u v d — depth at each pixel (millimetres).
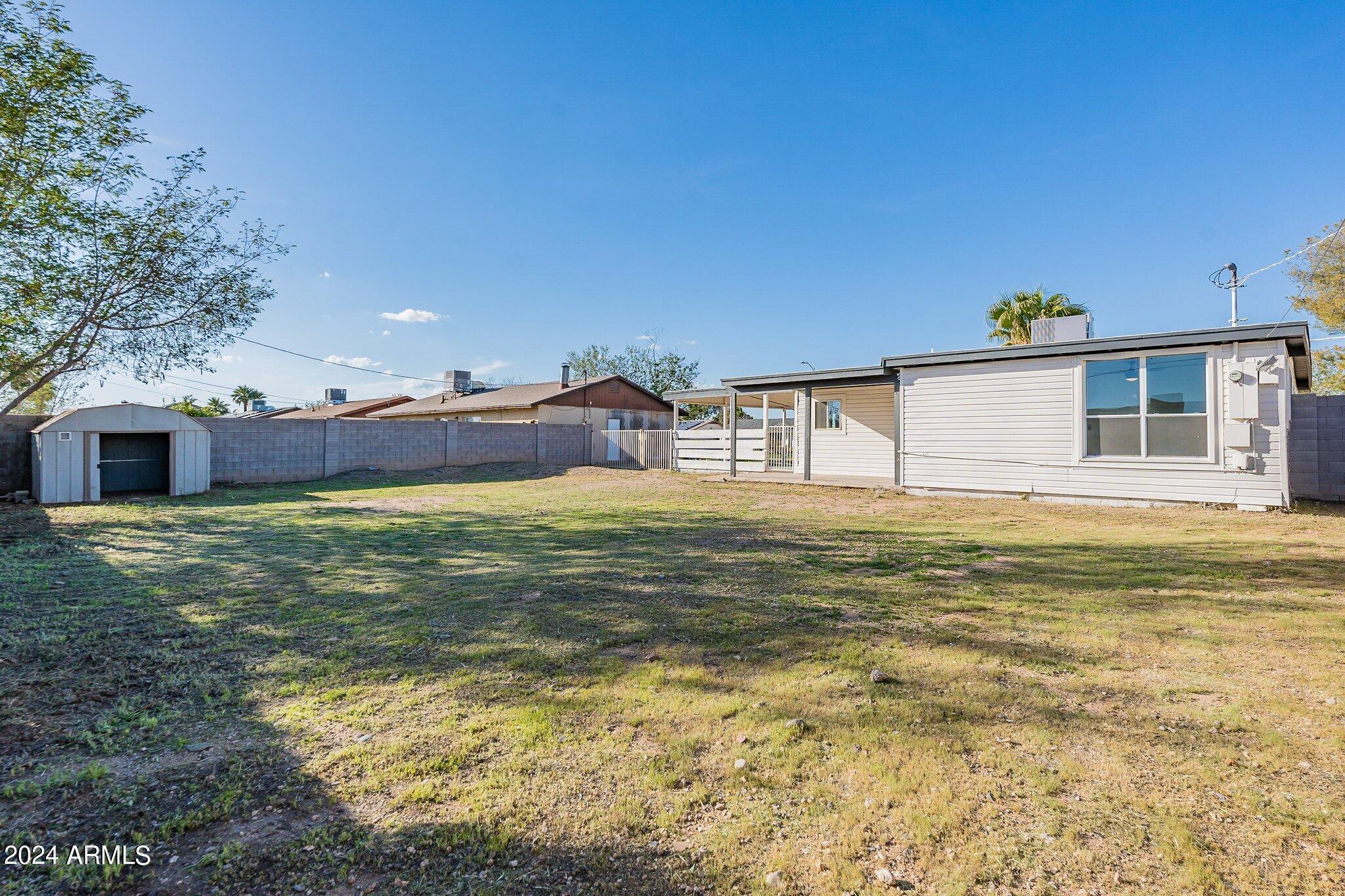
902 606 4324
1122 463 9844
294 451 16531
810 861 1721
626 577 5340
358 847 1808
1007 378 10961
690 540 7309
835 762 2256
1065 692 2840
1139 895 1550
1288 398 9523
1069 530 7633
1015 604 4316
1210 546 6312
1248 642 3443
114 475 12625
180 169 10922
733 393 15734
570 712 2719
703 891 1621
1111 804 1955
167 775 2225
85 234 10094
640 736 2492
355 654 3479
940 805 1966
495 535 7773
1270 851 1703
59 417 11891
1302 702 2670
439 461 19922
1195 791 2018
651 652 3486
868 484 13172
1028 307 20547
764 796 2055
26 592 4836
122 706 2787
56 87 9320
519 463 21484
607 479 16609
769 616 4137
